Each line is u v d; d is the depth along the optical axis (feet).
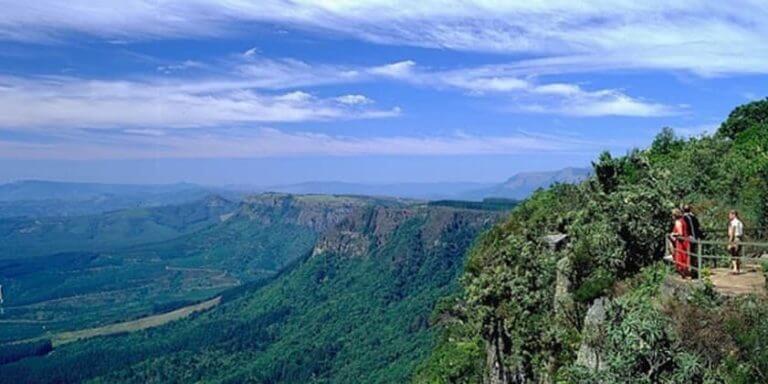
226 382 603.26
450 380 145.38
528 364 89.56
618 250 73.41
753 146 109.81
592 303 72.08
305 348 645.10
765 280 55.98
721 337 51.72
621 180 91.86
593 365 61.87
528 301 92.07
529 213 121.29
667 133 133.80
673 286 60.44
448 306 157.48
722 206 89.45
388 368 483.92
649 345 54.08
